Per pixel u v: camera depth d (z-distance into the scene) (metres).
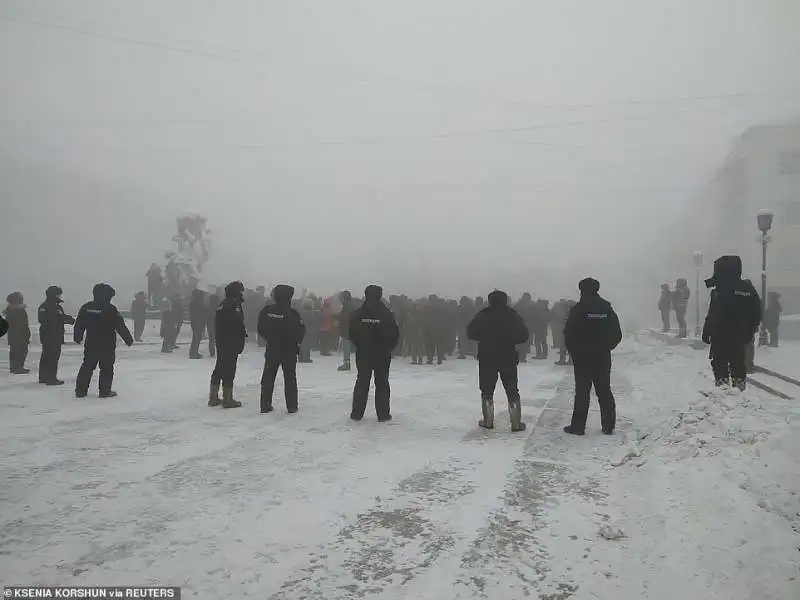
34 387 11.27
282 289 9.02
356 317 8.52
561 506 4.99
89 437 7.29
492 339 7.92
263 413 8.92
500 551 4.10
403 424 8.23
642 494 5.17
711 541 4.01
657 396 9.97
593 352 7.60
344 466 6.12
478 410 9.33
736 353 8.15
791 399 7.64
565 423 8.35
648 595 3.48
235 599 3.40
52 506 4.86
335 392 11.07
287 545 4.16
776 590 3.36
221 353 9.38
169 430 7.72
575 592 3.54
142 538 4.23
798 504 4.29
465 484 5.56
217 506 4.91
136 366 15.16
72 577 3.63
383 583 3.63
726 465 5.21
